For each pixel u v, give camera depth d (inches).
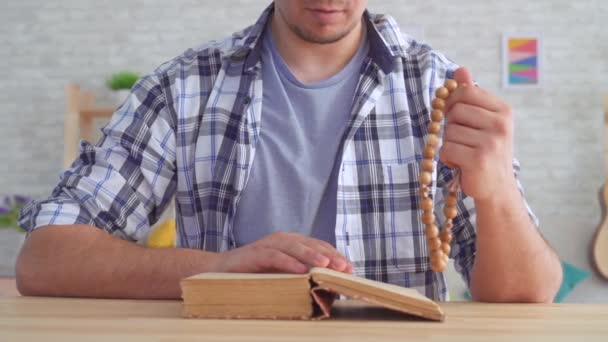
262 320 28.9
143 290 40.5
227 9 150.2
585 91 144.1
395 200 51.1
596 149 143.4
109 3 151.3
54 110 151.2
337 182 50.9
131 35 150.9
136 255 41.5
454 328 27.0
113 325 27.2
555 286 42.9
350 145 51.6
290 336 24.7
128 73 144.3
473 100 38.1
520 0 145.5
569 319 30.2
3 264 147.3
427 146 37.2
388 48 53.4
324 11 48.6
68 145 140.8
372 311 31.8
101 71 151.1
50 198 47.4
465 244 49.8
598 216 142.1
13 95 151.9
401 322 28.7
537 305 37.4
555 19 145.0
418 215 51.0
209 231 52.0
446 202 38.5
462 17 146.2
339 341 23.7
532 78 144.3
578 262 115.1
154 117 52.7
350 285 28.8
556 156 143.6
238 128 52.3
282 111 52.7
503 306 36.4
